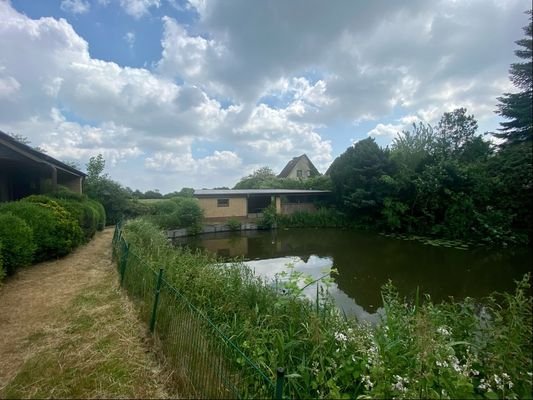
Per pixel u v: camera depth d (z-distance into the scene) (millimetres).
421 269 8797
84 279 5129
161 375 2449
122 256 5012
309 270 8719
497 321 2100
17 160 8961
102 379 2395
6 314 3629
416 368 1775
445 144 17016
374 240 14477
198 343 2131
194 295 3248
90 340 3010
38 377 2414
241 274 4488
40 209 6430
